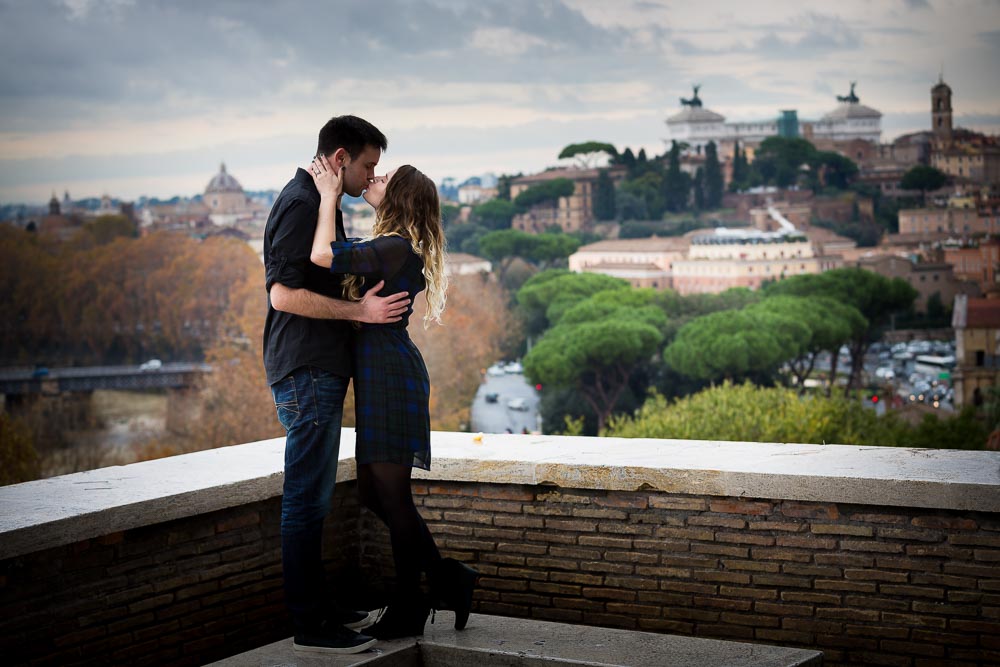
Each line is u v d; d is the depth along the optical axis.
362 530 4.68
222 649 4.07
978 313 63.53
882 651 3.76
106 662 3.67
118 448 69.12
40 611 3.48
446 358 62.91
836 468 3.86
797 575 3.88
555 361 57.44
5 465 59.22
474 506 4.43
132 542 3.75
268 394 67.44
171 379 72.19
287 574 3.62
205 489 3.91
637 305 65.12
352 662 3.54
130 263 75.81
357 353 3.55
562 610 4.27
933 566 3.67
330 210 3.40
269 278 3.43
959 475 3.67
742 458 4.12
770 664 3.45
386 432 3.49
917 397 58.75
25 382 72.88
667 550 4.08
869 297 63.06
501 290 71.81
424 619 3.77
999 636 3.58
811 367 59.50
